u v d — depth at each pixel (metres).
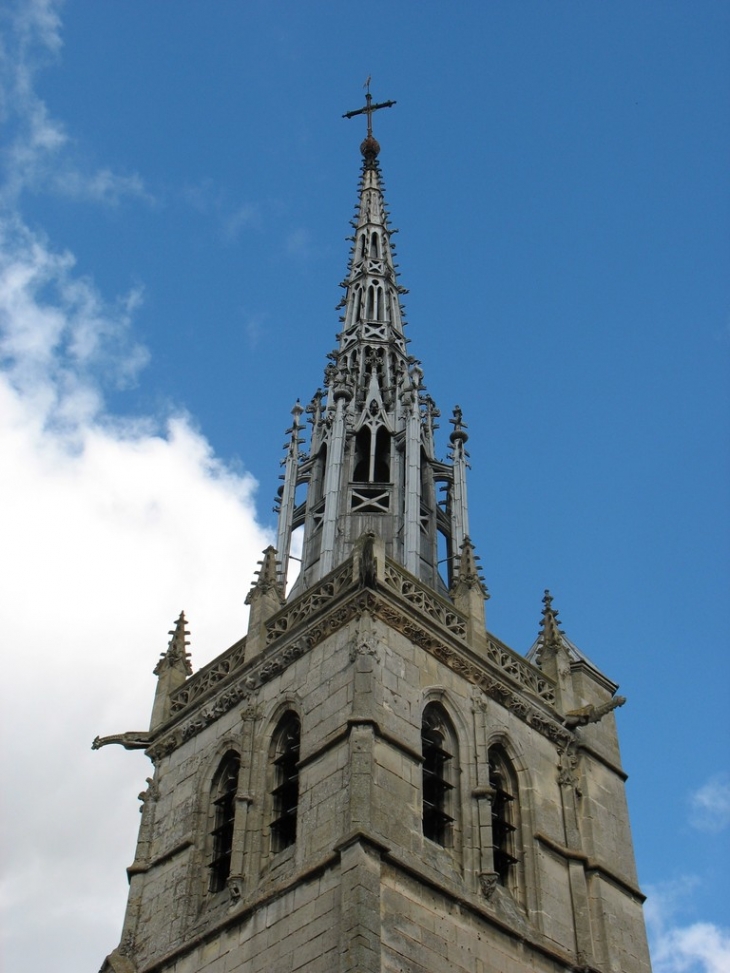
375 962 29.50
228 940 33.62
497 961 33.06
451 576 46.06
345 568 38.28
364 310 54.09
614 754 42.72
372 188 60.28
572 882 37.44
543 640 44.50
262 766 36.72
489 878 34.31
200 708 40.75
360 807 32.12
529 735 39.78
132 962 36.28
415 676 36.62
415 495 45.50
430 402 50.19
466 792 35.91
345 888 30.70
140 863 38.62
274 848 35.12
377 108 64.06
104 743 41.84
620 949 37.31
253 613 41.03
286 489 47.62
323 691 36.03
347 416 48.34
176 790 39.62
